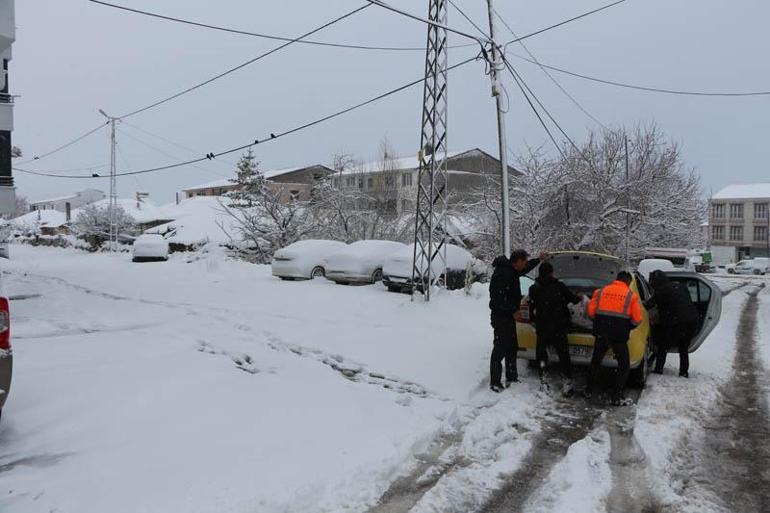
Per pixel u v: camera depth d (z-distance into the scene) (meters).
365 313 13.02
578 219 21.70
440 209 23.39
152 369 7.41
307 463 4.73
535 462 5.12
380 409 6.31
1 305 4.86
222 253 31.67
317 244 19.81
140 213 58.72
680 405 6.78
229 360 8.29
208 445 5.08
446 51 13.09
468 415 6.37
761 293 26.20
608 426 6.11
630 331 7.05
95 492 4.10
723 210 88.75
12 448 4.96
